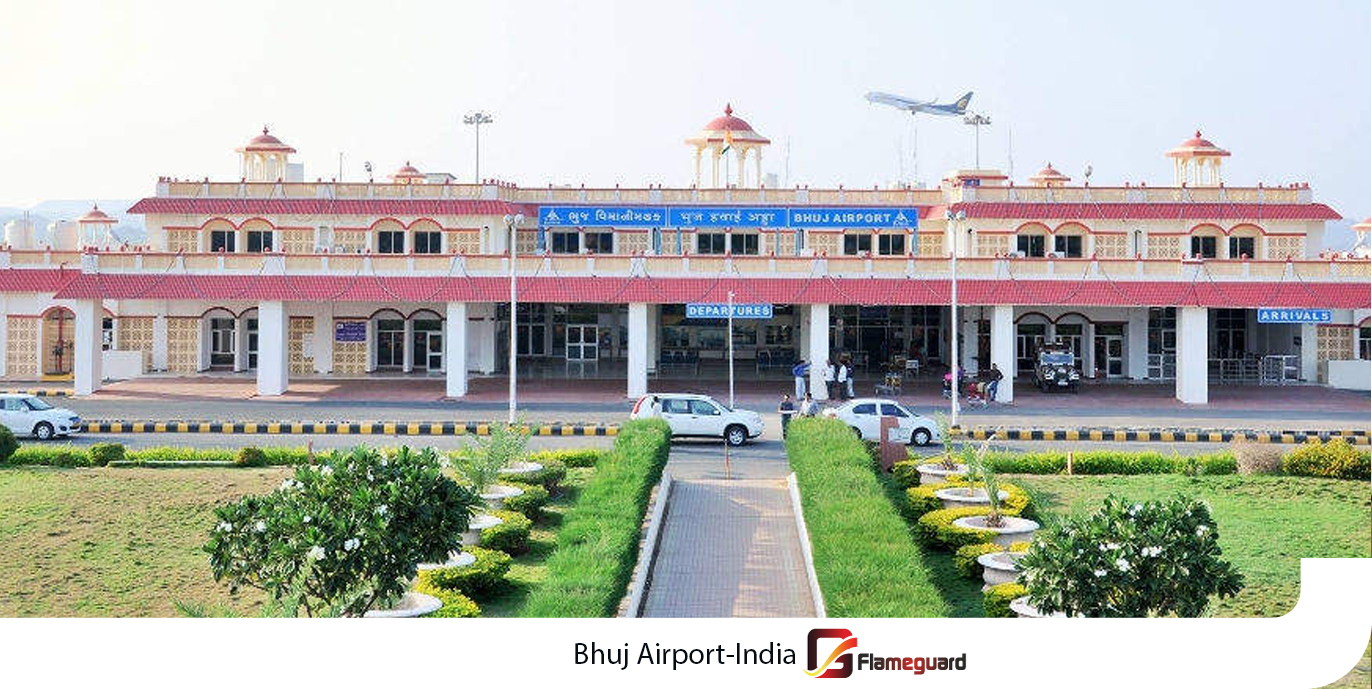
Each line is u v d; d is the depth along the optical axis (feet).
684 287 170.50
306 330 196.24
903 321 219.20
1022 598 63.67
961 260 171.73
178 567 73.67
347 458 58.44
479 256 171.73
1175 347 203.82
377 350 199.00
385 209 204.13
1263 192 207.00
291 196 205.77
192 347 196.34
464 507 59.52
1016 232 206.18
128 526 82.79
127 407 155.22
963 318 201.57
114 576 71.56
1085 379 200.85
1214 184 228.22
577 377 195.62
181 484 96.17
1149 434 136.26
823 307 170.91
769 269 172.45
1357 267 171.22
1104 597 54.19
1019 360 204.23
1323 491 97.30
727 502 97.81
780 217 197.16
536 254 174.81
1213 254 206.69
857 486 84.94
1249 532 83.56
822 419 113.60
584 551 67.72
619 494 82.74
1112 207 205.87
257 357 179.42
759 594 72.69
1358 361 190.39
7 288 188.75
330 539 55.11
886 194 219.41
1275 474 104.37
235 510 56.70
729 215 197.88
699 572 77.51
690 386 185.68
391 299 169.58
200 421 139.74
